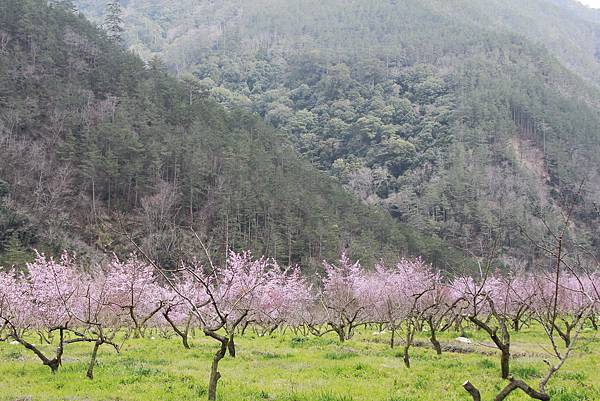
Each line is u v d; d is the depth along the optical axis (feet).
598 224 277.44
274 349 72.13
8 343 81.10
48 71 324.39
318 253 243.40
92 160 249.14
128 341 80.59
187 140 296.10
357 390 42.42
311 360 60.54
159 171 269.64
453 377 48.98
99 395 39.99
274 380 47.14
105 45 391.86
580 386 44.09
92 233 230.27
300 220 262.67
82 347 74.54
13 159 246.47
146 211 230.27
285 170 348.59
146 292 99.35
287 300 119.44
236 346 75.61
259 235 245.45
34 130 277.23
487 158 465.88
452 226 358.84
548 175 456.04
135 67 379.76
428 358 62.95
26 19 330.75
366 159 518.37
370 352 69.41
